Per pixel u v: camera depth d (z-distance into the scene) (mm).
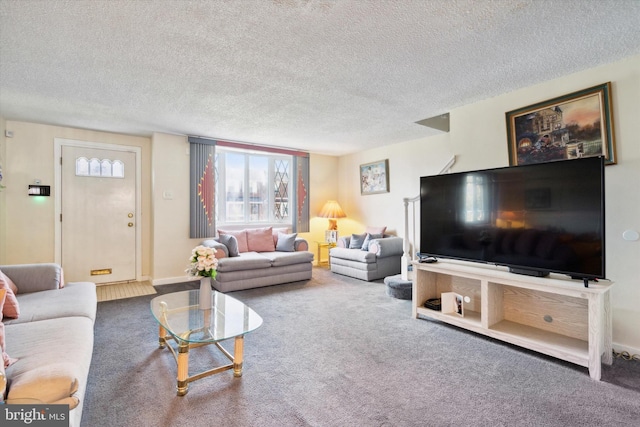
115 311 3240
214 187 4875
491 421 1560
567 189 2184
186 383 1789
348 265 4906
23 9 1713
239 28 1917
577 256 2125
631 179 2271
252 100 3156
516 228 2443
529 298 2553
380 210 5582
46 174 4016
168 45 2107
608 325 2148
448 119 4336
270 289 4133
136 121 3871
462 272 2658
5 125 3758
